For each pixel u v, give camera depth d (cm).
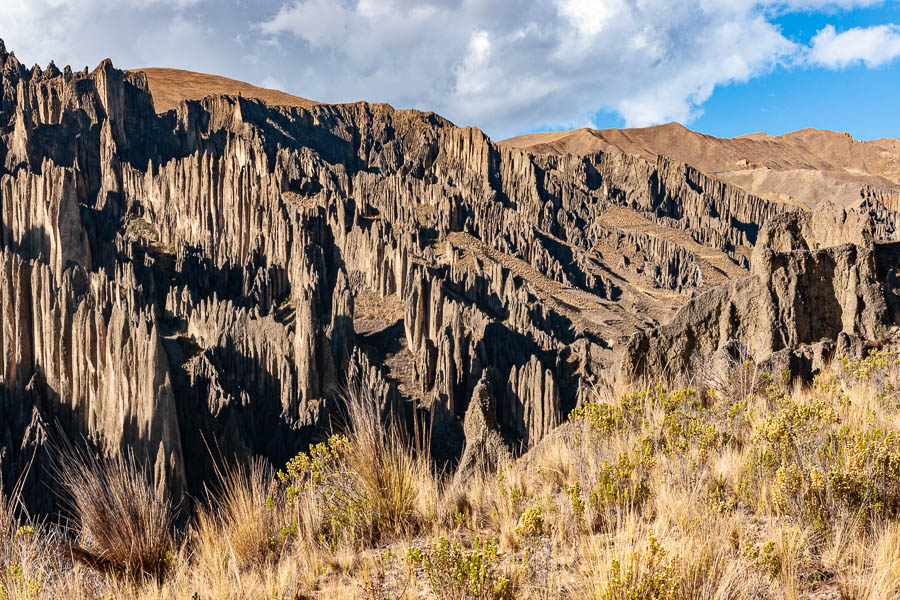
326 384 7431
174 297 9656
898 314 1391
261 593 484
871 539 448
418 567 498
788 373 1007
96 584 519
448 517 616
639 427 777
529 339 9144
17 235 10725
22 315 7238
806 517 480
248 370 7556
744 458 611
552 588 430
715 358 1127
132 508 577
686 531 475
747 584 395
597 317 12612
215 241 12700
